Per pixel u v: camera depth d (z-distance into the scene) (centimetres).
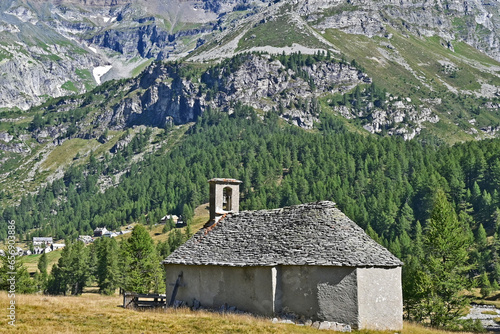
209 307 3988
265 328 3250
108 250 12762
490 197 16975
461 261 5216
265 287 3656
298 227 3931
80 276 13712
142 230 8819
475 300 11025
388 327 3500
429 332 3638
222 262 3919
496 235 14050
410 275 5788
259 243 3975
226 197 4819
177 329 3250
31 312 3612
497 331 6184
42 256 16338
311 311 3500
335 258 3484
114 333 3123
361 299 3400
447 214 5341
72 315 3597
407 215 16762
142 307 4312
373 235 12775
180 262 4188
